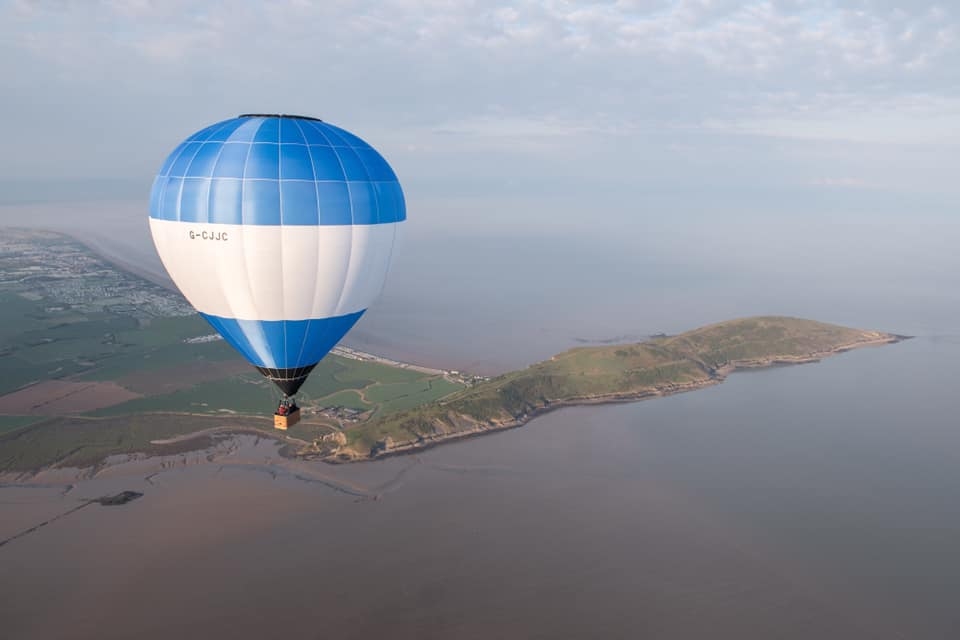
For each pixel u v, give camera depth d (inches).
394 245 1067.9
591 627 1562.5
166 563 1787.6
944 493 2352.4
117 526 1984.5
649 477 2421.3
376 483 2324.1
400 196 1072.2
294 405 1122.7
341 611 1599.4
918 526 2119.8
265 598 1642.5
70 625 1530.5
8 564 1770.4
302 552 1859.0
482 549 1897.1
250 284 971.3
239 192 925.2
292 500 2180.1
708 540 1990.7
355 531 1985.7
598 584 1738.4
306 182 938.1
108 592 1653.5
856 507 2236.7
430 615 1592.0
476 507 2158.0
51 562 1785.2
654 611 1633.9
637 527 2054.6
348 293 1027.3
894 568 1876.2
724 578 1792.6
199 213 941.2
